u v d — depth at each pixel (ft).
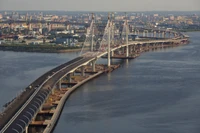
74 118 367.45
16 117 309.42
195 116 368.27
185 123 349.00
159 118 364.17
